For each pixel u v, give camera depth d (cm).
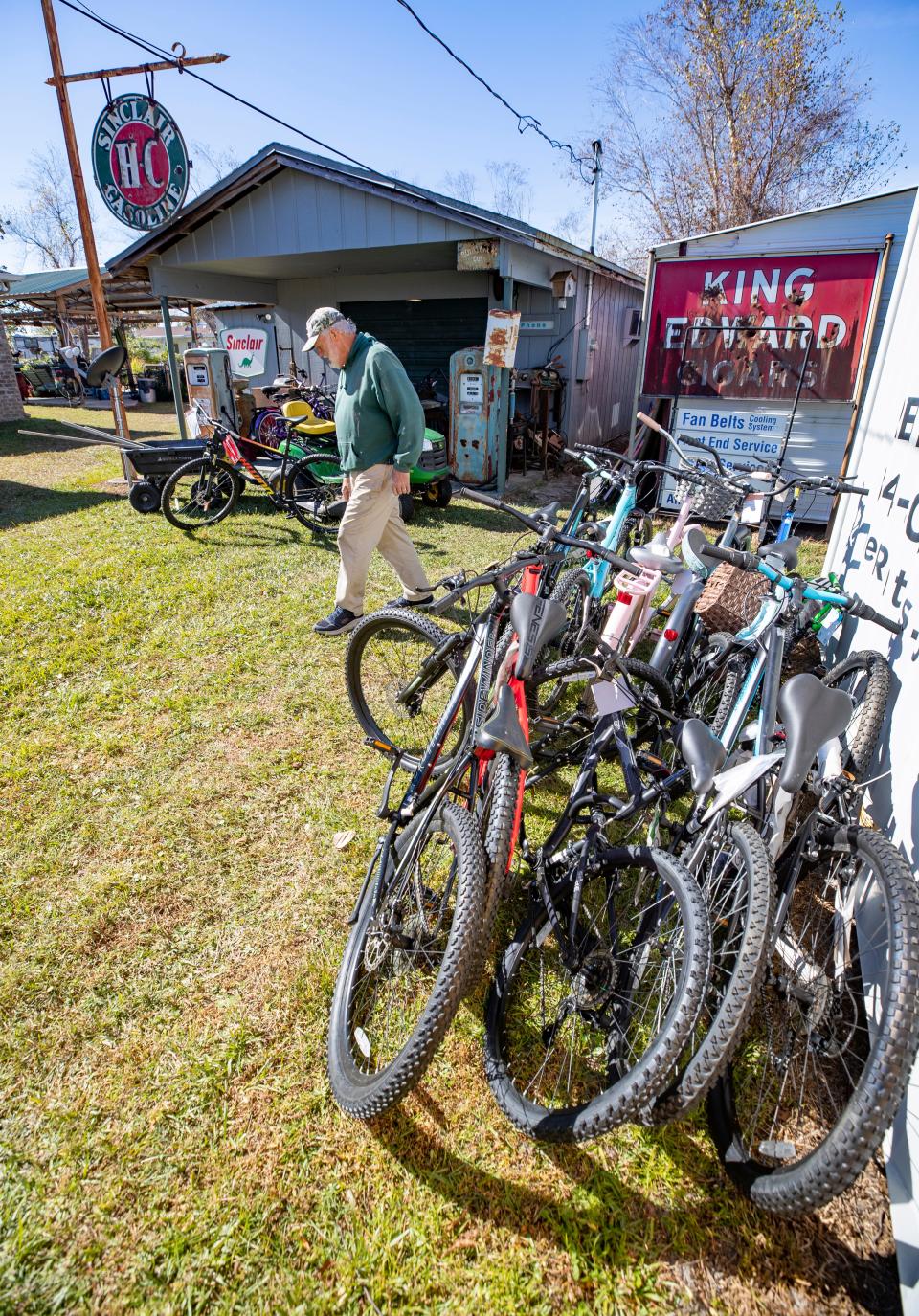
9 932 241
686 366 769
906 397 313
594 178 1391
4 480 934
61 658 421
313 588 544
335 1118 190
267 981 227
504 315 804
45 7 668
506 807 192
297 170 818
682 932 177
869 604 320
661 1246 168
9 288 2073
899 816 230
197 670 416
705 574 321
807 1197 146
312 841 287
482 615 247
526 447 1065
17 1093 193
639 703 299
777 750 212
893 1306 159
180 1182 175
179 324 2612
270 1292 156
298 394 852
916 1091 171
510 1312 154
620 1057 188
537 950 240
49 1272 157
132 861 273
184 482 768
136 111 656
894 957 150
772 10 1720
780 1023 218
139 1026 212
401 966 215
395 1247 164
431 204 774
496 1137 188
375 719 366
